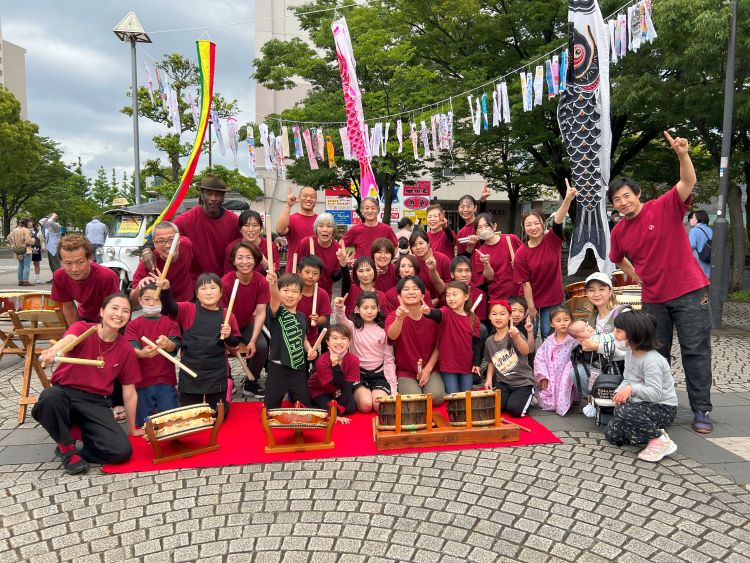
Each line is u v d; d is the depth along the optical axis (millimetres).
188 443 3699
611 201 4133
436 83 13922
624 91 9562
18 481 3209
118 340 3699
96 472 3334
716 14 7598
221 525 2684
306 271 4488
